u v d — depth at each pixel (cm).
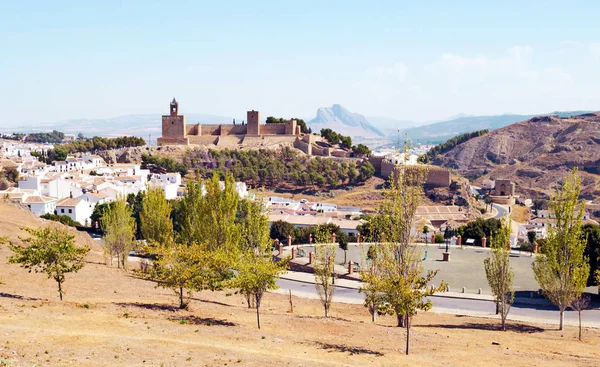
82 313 3859
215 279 4528
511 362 3741
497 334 5091
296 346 3703
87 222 13938
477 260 9531
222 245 6000
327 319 5034
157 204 7450
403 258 3844
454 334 4925
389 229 3991
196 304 5047
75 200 14312
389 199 4031
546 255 5594
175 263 4609
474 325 5622
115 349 3023
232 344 3506
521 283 7862
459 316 6203
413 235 4000
